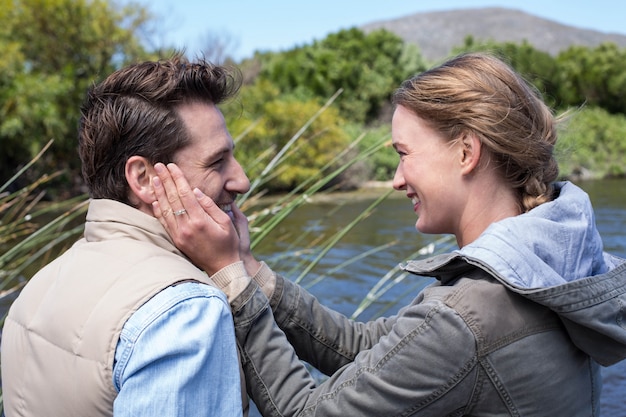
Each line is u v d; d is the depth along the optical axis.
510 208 1.00
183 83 0.98
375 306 4.38
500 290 0.89
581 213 0.96
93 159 1.00
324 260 6.01
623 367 3.20
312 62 26.48
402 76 27.03
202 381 0.82
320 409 0.96
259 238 2.07
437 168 0.99
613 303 0.87
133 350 0.81
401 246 6.98
